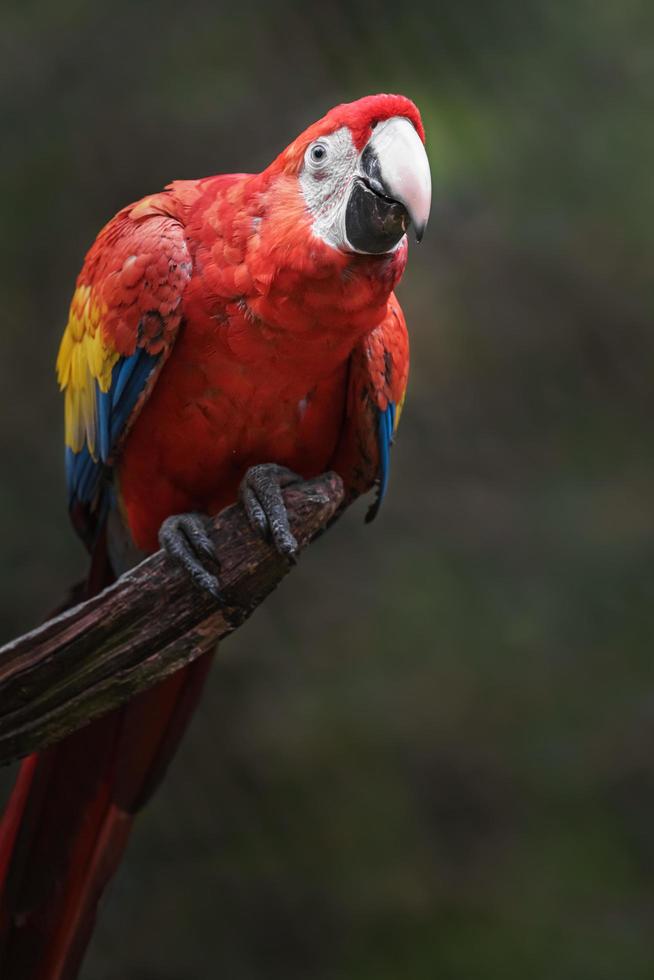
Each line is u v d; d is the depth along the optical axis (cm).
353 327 583
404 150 563
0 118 1152
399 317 643
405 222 562
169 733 671
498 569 1204
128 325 604
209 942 1103
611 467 1243
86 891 657
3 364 1138
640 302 1267
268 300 575
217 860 1137
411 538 1233
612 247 1231
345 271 566
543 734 1179
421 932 1120
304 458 641
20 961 647
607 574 1184
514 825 1177
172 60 1165
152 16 1172
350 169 564
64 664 558
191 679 666
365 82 1117
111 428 629
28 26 1176
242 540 575
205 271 589
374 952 1114
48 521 1101
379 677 1185
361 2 1116
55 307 1146
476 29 1135
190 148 1188
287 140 1183
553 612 1181
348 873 1144
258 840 1149
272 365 596
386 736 1184
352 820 1166
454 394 1262
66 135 1157
